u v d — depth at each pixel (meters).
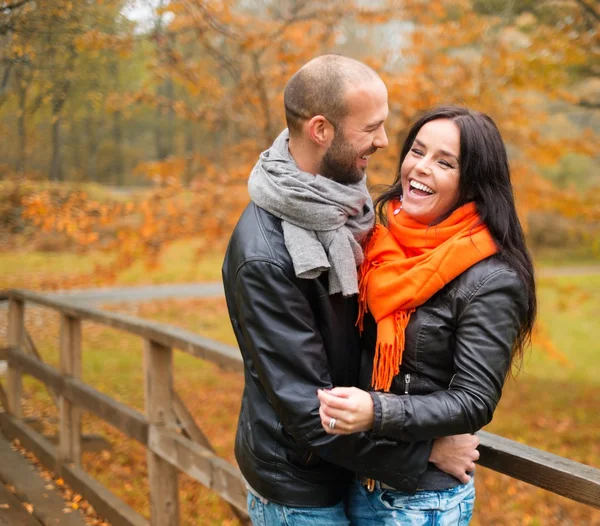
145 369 2.91
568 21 5.73
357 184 1.58
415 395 1.45
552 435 7.55
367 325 1.60
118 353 9.59
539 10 5.85
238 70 6.07
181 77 5.86
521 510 5.48
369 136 1.51
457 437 1.50
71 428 3.58
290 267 1.47
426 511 1.51
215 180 5.96
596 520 5.32
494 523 5.26
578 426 7.90
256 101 6.14
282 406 1.45
